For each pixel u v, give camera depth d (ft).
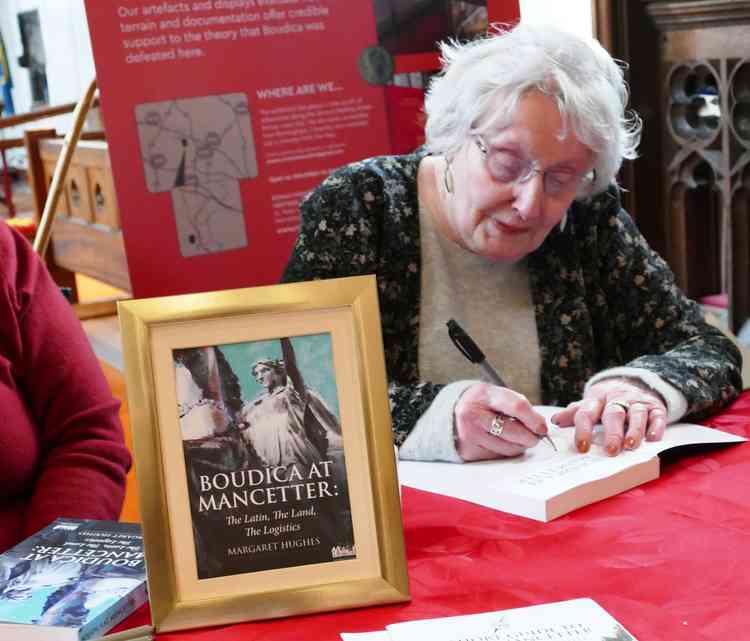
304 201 6.03
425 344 5.93
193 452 3.32
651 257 6.28
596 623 3.05
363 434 3.37
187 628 3.20
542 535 3.81
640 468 4.32
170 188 9.33
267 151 9.61
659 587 3.33
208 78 9.32
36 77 28.14
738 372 5.58
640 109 10.71
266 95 9.53
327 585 3.28
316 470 3.35
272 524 3.32
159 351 3.34
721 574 3.40
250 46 9.42
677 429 4.93
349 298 3.41
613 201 6.18
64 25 26.76
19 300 4.93
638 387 5.04
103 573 3.44
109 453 4.88
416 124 9.99
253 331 3.39
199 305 3.36
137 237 9.29
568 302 6.06
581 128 5.00
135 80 9.10
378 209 5.92
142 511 3.25
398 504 3.34
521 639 2.97
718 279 11.11
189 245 9.45
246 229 9.63
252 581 3.28
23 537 4.53
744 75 10.00
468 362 5.96
